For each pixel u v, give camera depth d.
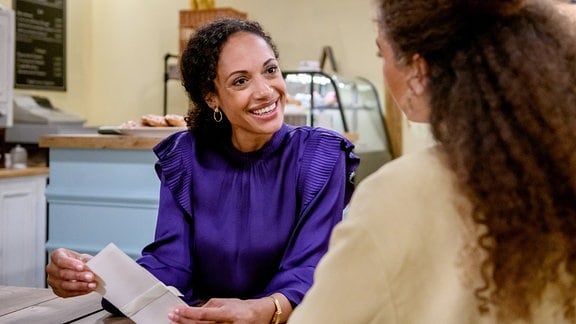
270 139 1.50
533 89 0.66
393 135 4.67
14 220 3.57
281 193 1.47
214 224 1.48
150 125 2.45
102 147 2.32
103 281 1.30
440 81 0.72
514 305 0.68
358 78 4.81
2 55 3.80
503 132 0.66
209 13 4.62
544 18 0.71
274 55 1.49
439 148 0.74
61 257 1.33
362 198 0.75
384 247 0.71
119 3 5.43
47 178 3.82
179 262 1.48
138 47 5.40
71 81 5.26
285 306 1.28
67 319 1.40
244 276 1.46
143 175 2.29
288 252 1.43
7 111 3.87
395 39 0.75
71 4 5.23
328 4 4.93
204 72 1.47
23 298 1.58
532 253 0.67
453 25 0.71
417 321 0.71
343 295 0.71
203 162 1.54
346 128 4.02
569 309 0.70
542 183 0.66
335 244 0.75
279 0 5.05
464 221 0.70
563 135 0.66
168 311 1.26
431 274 0.71
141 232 2.29
